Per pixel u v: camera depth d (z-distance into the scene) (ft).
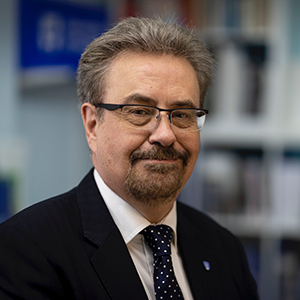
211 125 8.03
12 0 8.19
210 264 3.83
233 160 8.11
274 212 7.98
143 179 3.12
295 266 7.96
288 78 8.55
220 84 8.02
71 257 3.03
